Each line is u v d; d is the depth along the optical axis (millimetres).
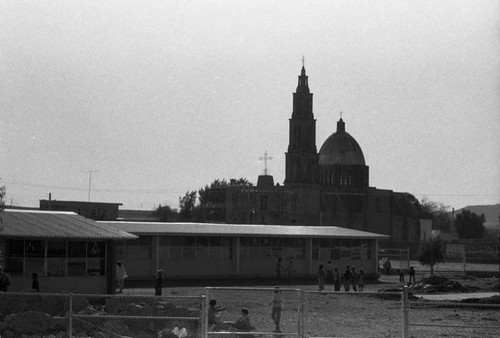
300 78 156000
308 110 154250
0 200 40750
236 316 35625
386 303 44938
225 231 65375
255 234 66500
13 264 39656
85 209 91500
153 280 60750
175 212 156375
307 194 142000
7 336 26734
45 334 27047
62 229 41750
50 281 40438
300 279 67500
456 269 95812
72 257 41188
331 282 65688
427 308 38812
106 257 42281
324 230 74438
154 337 26703
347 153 159875
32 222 42688
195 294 47594
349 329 31156
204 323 21531
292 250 69500
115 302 31266
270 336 26453
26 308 30375
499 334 30344
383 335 29000
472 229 195125
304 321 22750
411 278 65938
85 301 31453
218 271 64812
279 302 29344
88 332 26969
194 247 63656
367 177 160125
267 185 145500
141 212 156625
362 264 73438
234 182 167625
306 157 151750
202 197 146250
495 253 116250
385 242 135375
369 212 150750
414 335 29500
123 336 25984
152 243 61250
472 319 35969
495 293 56438
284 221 137625
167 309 29344
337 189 153625
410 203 159375
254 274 67062
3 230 39094
